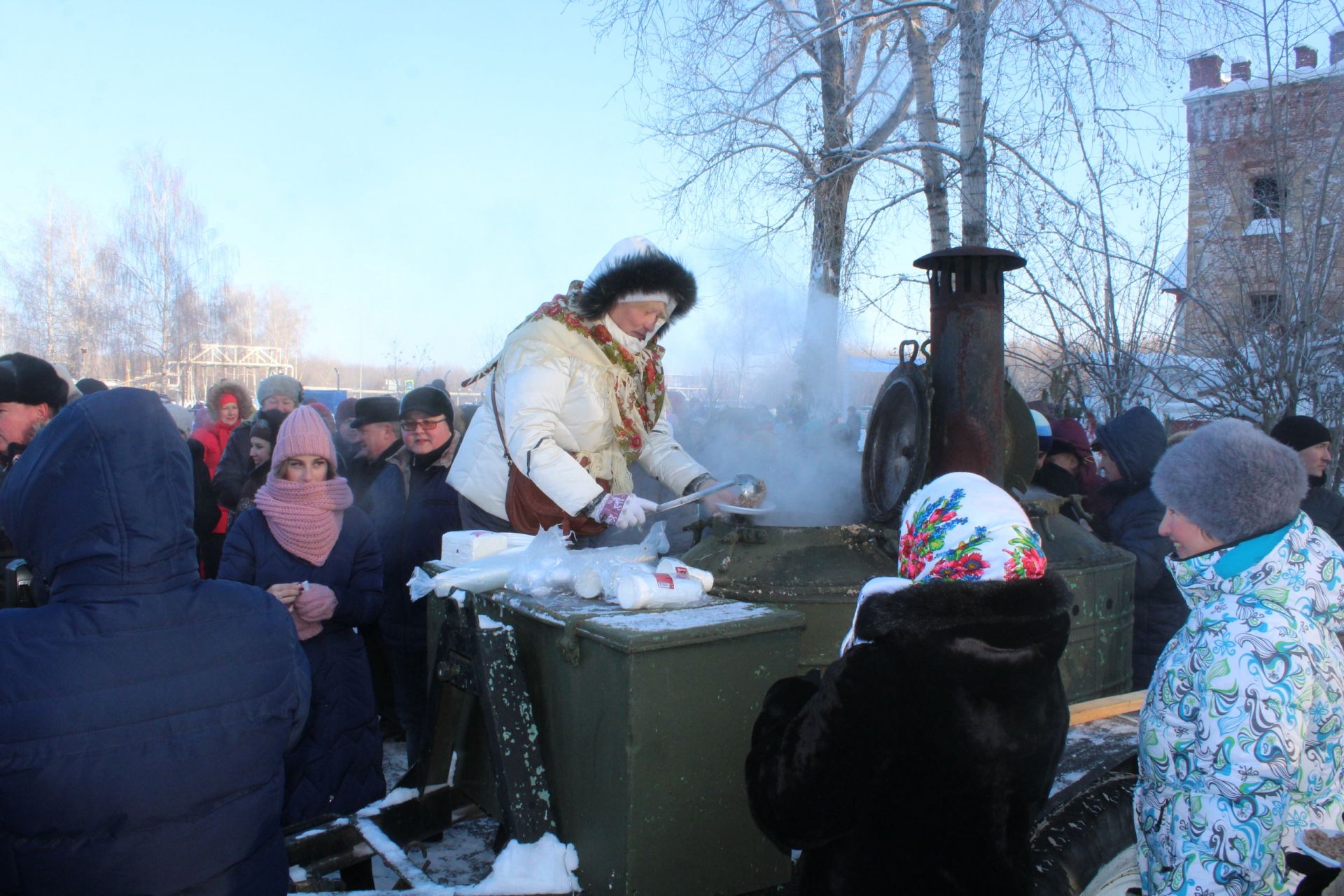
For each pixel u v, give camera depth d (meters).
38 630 1.24
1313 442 3.26
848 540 2.25
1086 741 2.13
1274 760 1.33
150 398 1.33
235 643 1.37
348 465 4.13
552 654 1.83
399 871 1.88
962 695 1.20
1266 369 4.79
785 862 1.78
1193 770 1.42
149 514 1.29
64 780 1.22
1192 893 1.39
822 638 2.09
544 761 1.88
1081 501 3.39
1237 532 1.47
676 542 3.18
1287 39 4.91
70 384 3.19
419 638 3.23
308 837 2.01
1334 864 1.20
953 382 2.40
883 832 1.24
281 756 1.45
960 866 1.22
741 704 1.71
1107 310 5.35
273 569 2.43
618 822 1.62
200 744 1.31
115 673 1.26
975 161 5.72
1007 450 2.71
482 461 2.62
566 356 2.41
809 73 7.20
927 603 1.20
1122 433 3.24
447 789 2.24
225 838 1.35
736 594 2.13
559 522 2.44
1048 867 1.68
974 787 1.21
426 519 3.29
